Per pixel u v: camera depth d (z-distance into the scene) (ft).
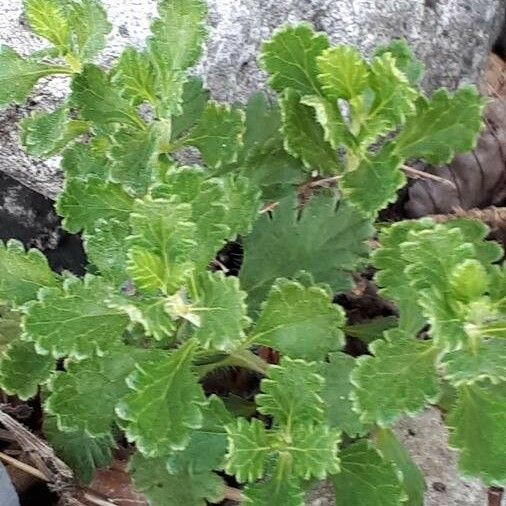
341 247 0.66
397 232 0.58
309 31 0.59
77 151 0.67
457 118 0.62
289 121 0.62
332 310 0.56
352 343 0.81
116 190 0.59
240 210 0.59
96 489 0.75
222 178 0.59
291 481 0.56
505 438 0.54
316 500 0.69
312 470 0.55
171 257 0.51
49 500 0.79
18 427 0.75
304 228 0.66
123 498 0.75
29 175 0.82
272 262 0.66
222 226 0.54
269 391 0.56
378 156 0.61
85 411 0.59
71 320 0.55
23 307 0.55
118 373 0.59
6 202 0.86
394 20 0.87
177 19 0.59
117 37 0.78
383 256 0.58
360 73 0.57
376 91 0.58
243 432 0.56
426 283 0.50
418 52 0.90
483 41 0.96
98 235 0.58
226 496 0.71
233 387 0.78
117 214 0.60
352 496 0.59
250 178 0.68
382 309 0.85
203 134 0.64
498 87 1.10
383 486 0.58
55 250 0.86
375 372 0.55
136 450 0.70
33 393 0.62
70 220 0.60
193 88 0.68
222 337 0.53
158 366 0.55
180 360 0.55
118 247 0.58
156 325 0.53
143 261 0.50
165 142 0.63
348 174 0.61
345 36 0.84
